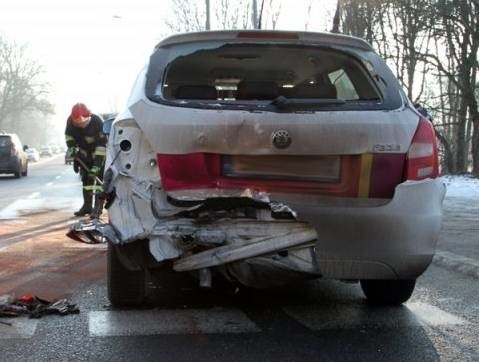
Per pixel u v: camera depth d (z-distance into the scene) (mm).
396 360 3949
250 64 5715
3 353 4043
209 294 5586
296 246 4066
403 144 4254
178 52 4660
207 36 4684
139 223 4191
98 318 4801
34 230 9562
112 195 4285
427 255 4359
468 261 6906
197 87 4684
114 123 4434
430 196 4336
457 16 19953
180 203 4176
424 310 5133
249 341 4301
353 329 4590
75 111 10648
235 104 4277
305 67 5711
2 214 11734
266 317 4898
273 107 4254
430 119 4871
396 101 4418
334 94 5148
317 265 4109
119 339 4316
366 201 4250
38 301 5195
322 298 5531
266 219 4090
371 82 4609
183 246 4086
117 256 4836
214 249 4109
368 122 4227
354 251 4277
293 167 4238
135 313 4949
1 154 23750
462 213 11812
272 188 4211
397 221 4234
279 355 4023
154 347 4160
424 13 20266
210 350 4109
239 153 4184
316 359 3957
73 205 13438
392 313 5039
